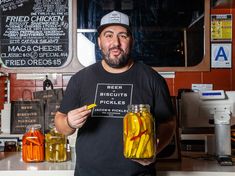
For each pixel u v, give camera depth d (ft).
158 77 5.29
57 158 6.19
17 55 9.25
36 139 6.17
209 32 9.40
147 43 9.50
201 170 5.51
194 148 7.48
